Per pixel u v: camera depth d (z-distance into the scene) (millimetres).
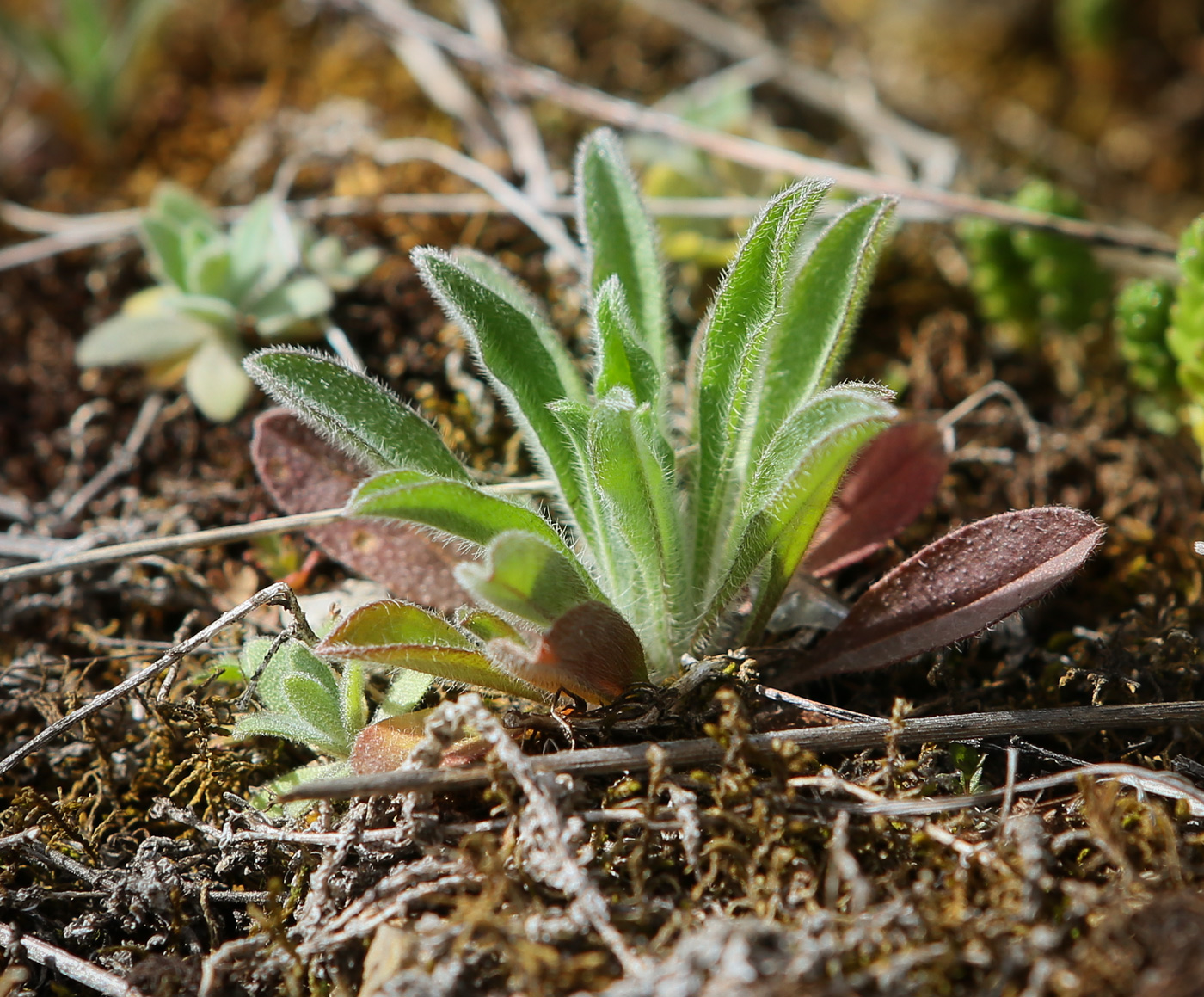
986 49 359
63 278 295
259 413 283
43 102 308
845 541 264
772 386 256
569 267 291
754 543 249
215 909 249
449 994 237
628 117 297
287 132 308
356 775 247
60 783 259
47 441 284
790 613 263
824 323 255
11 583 271
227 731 257
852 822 245
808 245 259
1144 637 263
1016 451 282
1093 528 250
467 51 305
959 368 288
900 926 237
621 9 329
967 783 250
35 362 289
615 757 246
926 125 330
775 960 234
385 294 287
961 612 253
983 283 289
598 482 246
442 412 279
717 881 243
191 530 275
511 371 252
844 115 319
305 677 251
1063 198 288
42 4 320
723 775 245
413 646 245
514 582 243
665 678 256
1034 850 239
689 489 266
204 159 308
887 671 262
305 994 243
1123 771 244
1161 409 283
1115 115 348
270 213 283
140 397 286
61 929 250
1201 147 342
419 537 262
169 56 318
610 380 249
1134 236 283
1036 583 250
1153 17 356
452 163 298
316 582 271
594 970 238
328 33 323
